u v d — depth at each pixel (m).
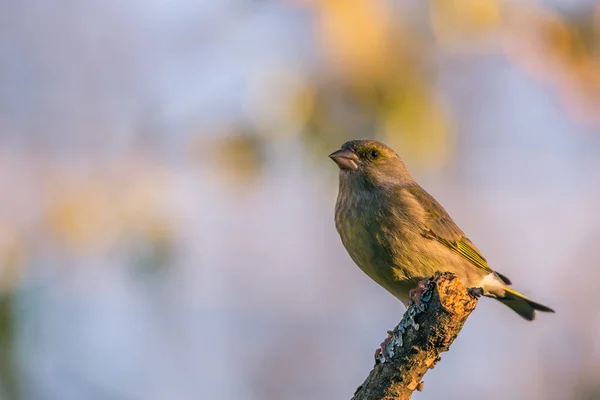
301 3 11.85
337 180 12.34
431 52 12.05
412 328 8.16
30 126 13.83
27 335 12.30
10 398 11.94
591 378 15.30
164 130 13.34
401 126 11.85
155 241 13.12
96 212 13.11
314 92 12.05
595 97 12.89
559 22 12.56
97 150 13.48
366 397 8.31
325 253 15.64
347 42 11.69
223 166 12.80
